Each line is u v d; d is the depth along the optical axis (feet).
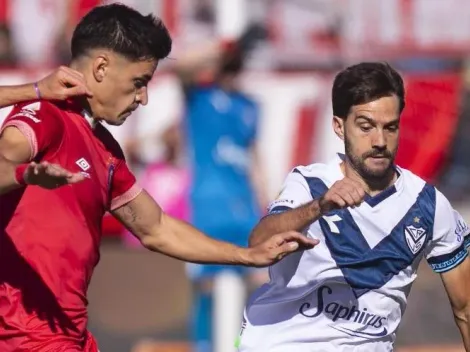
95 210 41.73
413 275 45.16
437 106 90.53
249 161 80.64
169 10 84.38
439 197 44.91
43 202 40.60
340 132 44.19
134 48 40.34
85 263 41.81
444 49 88.58
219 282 79.92
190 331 90.53
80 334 42.47
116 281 104.47
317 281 43.91
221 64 79.05
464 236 46.19
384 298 44.42
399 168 45.39
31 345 41.19
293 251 41.11
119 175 43.42
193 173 80.07
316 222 43.70
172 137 85.76
